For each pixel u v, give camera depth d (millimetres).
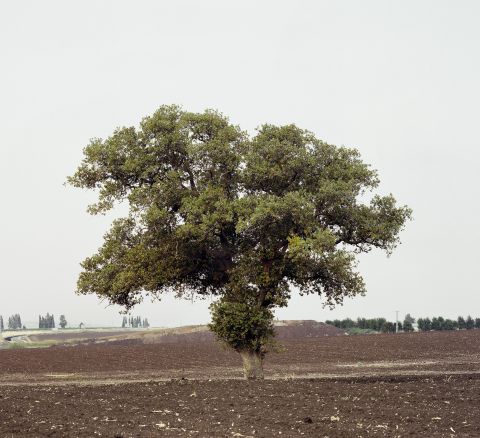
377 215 36469
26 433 19781
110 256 36438
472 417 21938
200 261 36844
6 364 56875
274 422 21203
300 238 33844
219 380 35094
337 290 36375
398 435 19062
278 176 35750
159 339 95062
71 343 102062
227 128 36375
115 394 29188
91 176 37312
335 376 40500
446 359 54719
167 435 19172
